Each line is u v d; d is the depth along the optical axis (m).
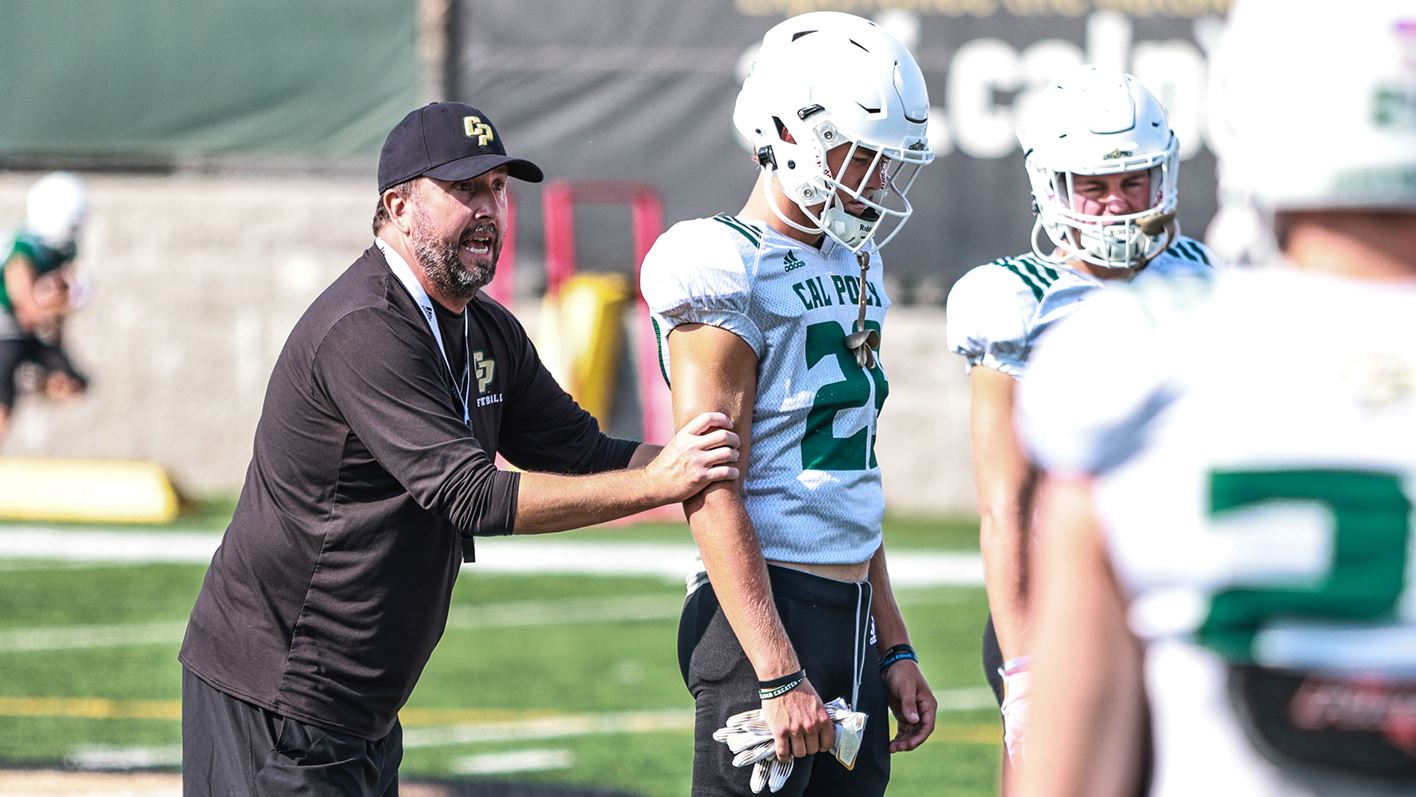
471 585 30.62
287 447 11.03
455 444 10.62
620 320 39.03
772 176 10.80
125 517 36.75
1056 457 5.24
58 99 40.69
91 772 18.58
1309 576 4.90
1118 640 5.23
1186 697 5.09
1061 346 5.34
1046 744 5.27
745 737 10.32
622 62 39.03
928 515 38.75
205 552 33.03
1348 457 4.92
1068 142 11.59
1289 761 4.98
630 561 32.91
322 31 40.19
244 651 11.11
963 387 38.66
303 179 40.62
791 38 10.84
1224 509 4.97
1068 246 11.93
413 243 11.18
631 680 23.81
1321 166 5.02
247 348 40.62
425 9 39.59
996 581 11.42
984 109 37.72
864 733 11.11
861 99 10.38
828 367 10.66
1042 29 37.38
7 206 40.44
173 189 40.56
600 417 38.38
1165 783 5.15
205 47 40.44
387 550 11.01
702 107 39.00
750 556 10.08
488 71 39.38
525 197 39.22
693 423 10.07
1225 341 5.10
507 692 23.09
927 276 38.28
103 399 40.78
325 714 11.06
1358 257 5.09
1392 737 4.89
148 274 40.59
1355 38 5.00
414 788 18.45
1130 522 5.11
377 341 10.78
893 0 37.81
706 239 10.37
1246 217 5.43
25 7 40.56
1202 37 36.72
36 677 23.30
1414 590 4.87
